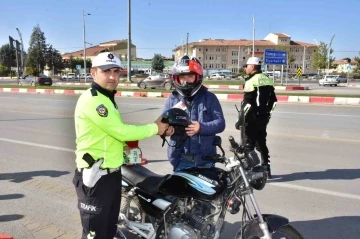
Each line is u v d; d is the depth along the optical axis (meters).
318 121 10.83
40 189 5.09
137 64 96.81
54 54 90.06
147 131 2.53
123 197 3.16
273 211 4.27
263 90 5.17
